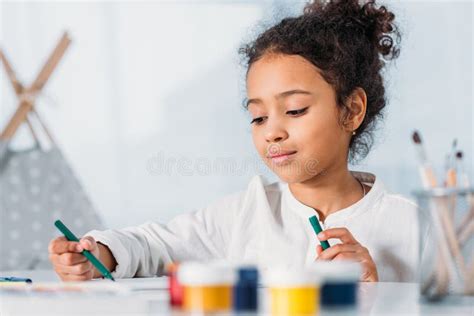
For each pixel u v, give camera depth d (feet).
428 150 13.00
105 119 13.16
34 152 10.79
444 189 3.10
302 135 4.97
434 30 13.08
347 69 5.20
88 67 13.14
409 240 5.16
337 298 2.55
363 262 4.41
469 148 13.03
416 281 5.07
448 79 13.05
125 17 13.21
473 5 13.04
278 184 5.53
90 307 2.64
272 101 5.02
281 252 5.18
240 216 5.34
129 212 13.10
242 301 2.49
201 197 13.19
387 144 12.92
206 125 13.25
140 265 4.92
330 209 5.27
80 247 4.26
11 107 12.66
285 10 6.44
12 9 12.95
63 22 13.08
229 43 13.25
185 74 13.30
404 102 12.99
